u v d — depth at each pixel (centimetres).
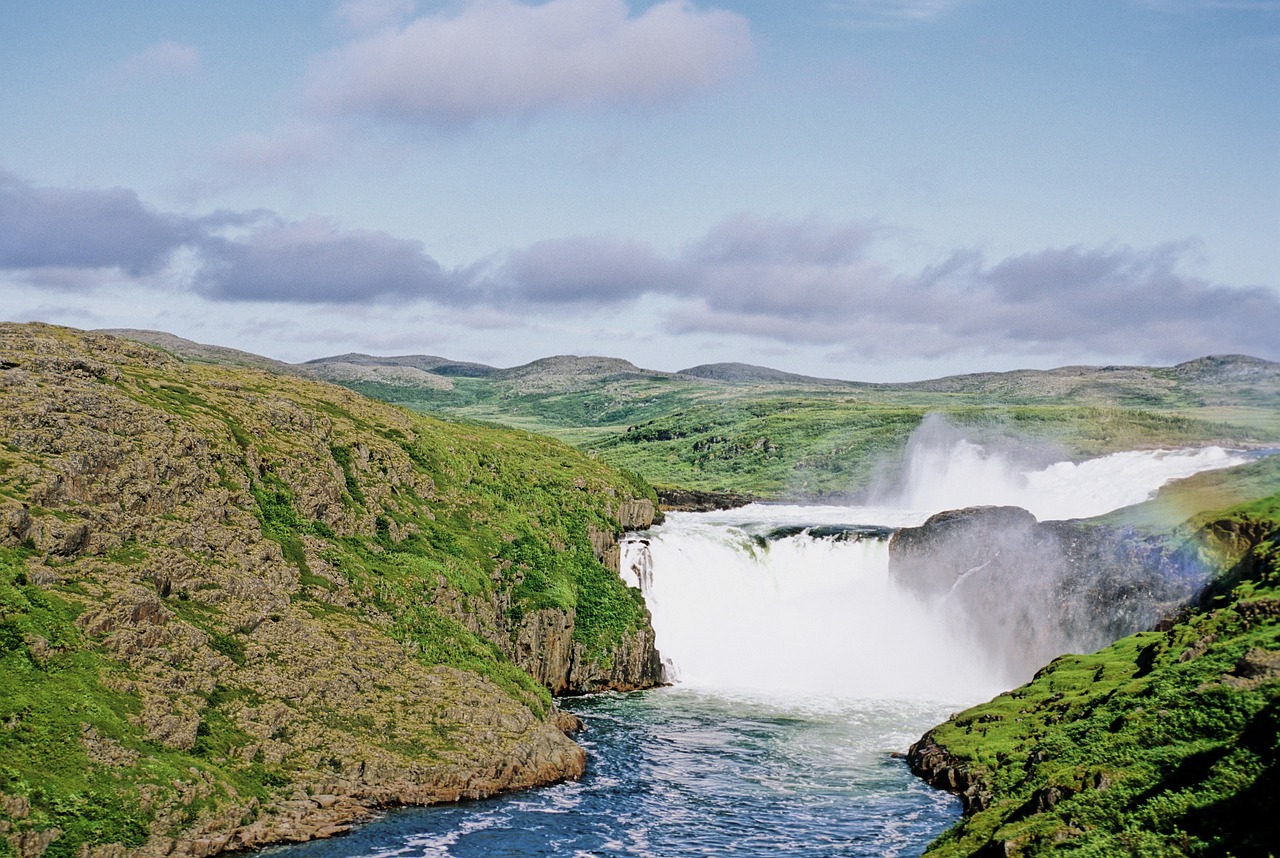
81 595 6500
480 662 8706
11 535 6525
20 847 5022
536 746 7638
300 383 12912
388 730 7188
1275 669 5966
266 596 7781
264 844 5891
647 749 8550
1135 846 4725
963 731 8075
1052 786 5691
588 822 6731
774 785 7594
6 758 5362
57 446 7431
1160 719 6041
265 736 6575
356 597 8594
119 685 6134
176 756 6016
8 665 5812
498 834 6438
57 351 9006
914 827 6688
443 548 10525
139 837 5447
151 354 10738
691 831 6638
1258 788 4734
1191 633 7538
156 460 8000
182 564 7362
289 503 9206
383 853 5991
